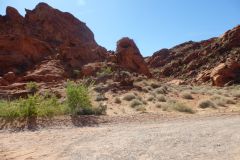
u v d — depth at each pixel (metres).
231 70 48.78
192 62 71.06
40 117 13.64
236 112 18.73
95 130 10.98
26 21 55.38
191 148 7.02
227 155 6.22
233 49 65.31
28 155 7.14
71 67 44.28
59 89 29.00
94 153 6.86
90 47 54.88
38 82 36.69
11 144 8.67
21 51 45.31
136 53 49.97
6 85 34.78
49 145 8.27
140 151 6.87
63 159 6.46
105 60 48.91
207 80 53.94
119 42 50.59
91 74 40.47
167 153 6.58
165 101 24.06
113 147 7.46
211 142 7.66
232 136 8.45
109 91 27.33
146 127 11.35
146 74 49.28
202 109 20.98
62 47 48.12
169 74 74.00
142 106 19.81
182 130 9.98
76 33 61.41
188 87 40.00
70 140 8.95
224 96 29.03
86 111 15.85
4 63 42.69
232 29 71.56
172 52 89.69
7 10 54.00
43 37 53.31
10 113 13.43
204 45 83.56
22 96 25.66
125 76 35.22
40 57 46.44
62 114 15.03
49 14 57.53
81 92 16.19
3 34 48.19
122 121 13.84
